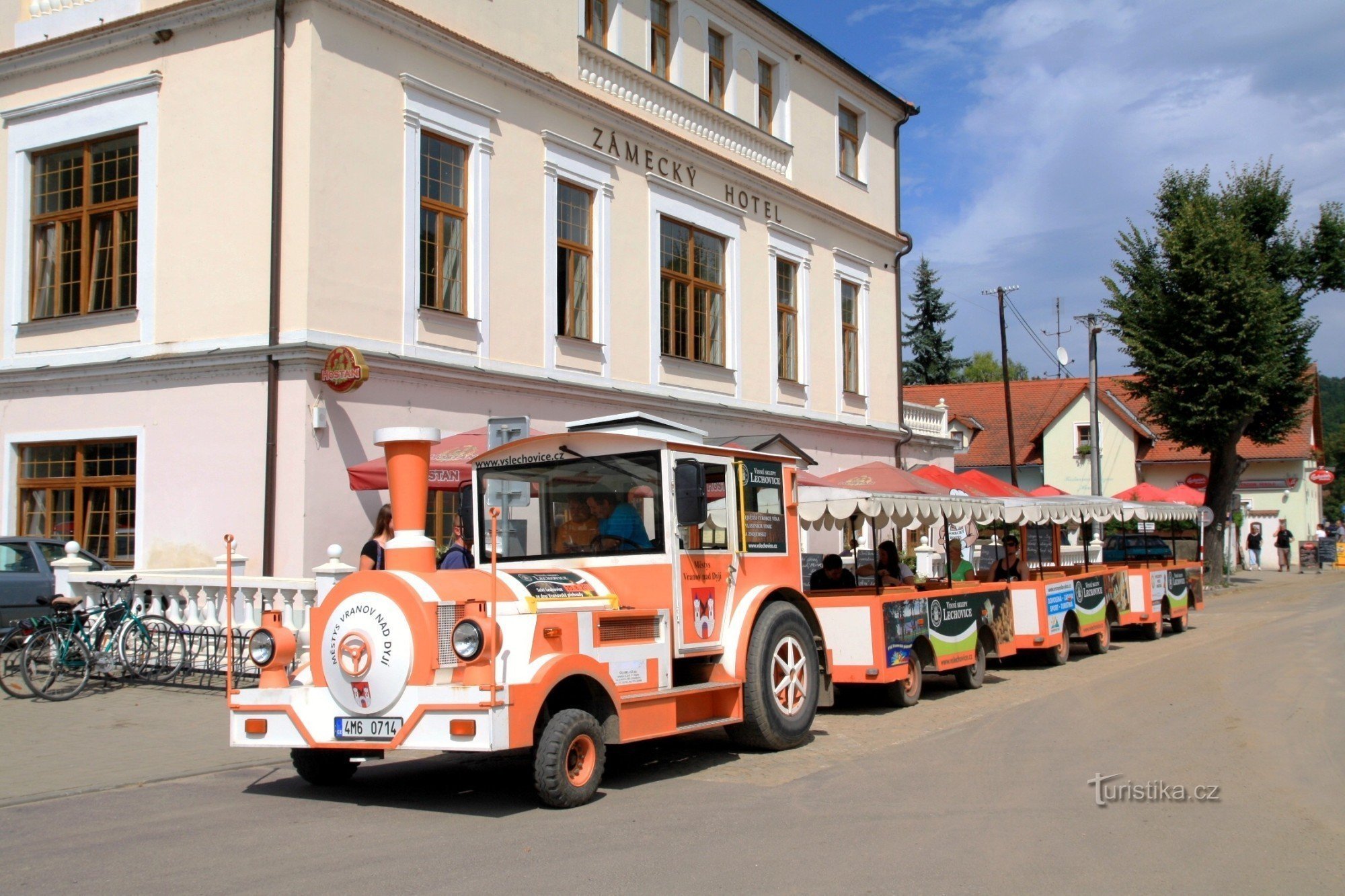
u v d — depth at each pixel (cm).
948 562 1340
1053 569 1762
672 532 859
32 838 667
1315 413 5403
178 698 1169
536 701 712
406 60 1566
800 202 2484
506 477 926
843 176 2684
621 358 1945
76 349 1595
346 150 1476
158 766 877
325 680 740
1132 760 885
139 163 1566
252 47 1480
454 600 724
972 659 1343
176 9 1516
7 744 952
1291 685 1308
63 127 1628
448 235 1636
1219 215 3161
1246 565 4831
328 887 562
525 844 645
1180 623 2080
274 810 742
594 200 1909
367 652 720
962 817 707
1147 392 3266
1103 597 1750
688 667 914
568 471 901
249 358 1428
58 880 580
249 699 765
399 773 876
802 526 1295
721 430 2217
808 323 2520
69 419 1588
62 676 1184
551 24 1822
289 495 1398
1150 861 605
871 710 1188
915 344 6081
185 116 1527
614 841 652
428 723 700
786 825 688
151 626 1259
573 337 1833
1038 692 1315
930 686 1395
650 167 2039
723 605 917
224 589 1255
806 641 1000
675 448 874
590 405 1867
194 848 641
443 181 1634
